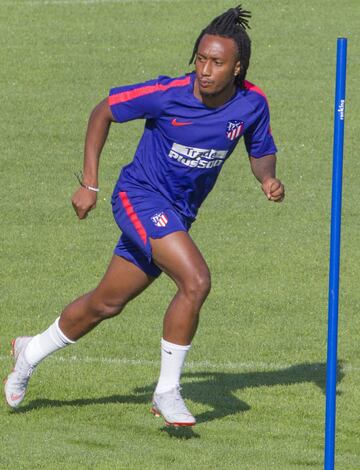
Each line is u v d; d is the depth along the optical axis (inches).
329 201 1831.9
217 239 1636.3
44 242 1610.5
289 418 972.6
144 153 895.7
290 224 1715.1
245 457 865.5
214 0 2886.3
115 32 2694.4
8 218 1715.1
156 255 872.9
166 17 2778.1
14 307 1337.4
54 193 1839.3
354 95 2362.2
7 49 2588.6
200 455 864.9
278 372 1114.1
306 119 2229.3
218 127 872.9
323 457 872.9
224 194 1845.5
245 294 1405.0
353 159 2034.9
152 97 871.7
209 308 1343.5
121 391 1031.6
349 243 1619.1
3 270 1488.7
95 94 2356.1
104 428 930.1
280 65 2507.4
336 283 756.0
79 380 1057.5
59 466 831.7
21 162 1985.7
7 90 2365.9
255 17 2773.1
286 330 1268.5
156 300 1364.4
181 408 871.7
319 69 2493.8
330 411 751.7
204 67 849.5
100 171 1943.9
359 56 2564.0
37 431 917.2
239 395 1033.5
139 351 1171.9
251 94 880.3
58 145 2080.5
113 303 920.9
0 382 1046.4
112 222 1710.1
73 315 928.9
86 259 1544.0
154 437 909.8
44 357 944.9
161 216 874.1
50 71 2472.9
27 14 2810.0
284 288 1435.8
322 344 1218.0
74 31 2699.3
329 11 2822.3
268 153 917.2
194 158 880.9
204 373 1105.4
